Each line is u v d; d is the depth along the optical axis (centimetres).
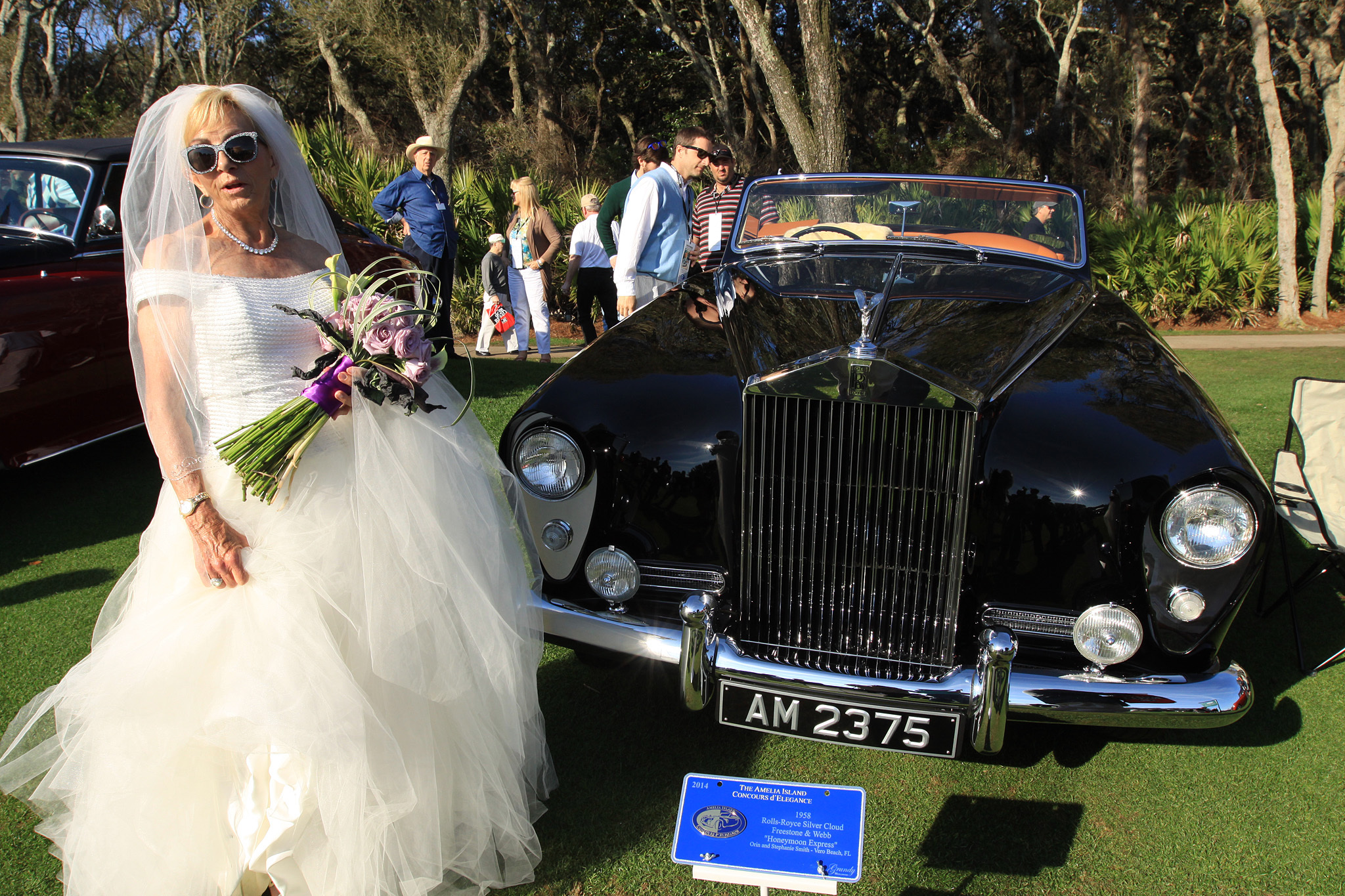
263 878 199
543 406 251
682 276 537
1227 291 1224
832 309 292
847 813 184
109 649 185
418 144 707
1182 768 262
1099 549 225
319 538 189
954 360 243
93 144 472
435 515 200
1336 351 960
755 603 241
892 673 227
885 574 231
